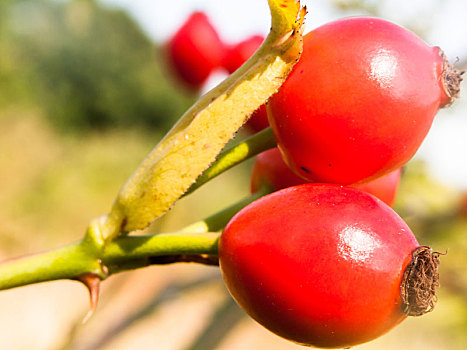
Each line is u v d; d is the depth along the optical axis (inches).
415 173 7.7
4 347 12.4
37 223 25.0
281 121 3.9
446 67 3.9
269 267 3.7
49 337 12.9
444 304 8.0
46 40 48.9
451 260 7.9
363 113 3.8
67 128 44.3
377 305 3.7
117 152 35.9
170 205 3.9
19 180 25.6
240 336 20.2
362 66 3.8
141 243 3.9
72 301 15.1
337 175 3.9
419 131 3.8
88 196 27.9
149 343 14.6
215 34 8.4
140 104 53.3
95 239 3.9
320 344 3.8
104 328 6.0
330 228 3.7
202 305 16.1
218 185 30.5
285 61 3.8
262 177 4.4
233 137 3.9
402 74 3.8
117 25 55.2
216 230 4.2
